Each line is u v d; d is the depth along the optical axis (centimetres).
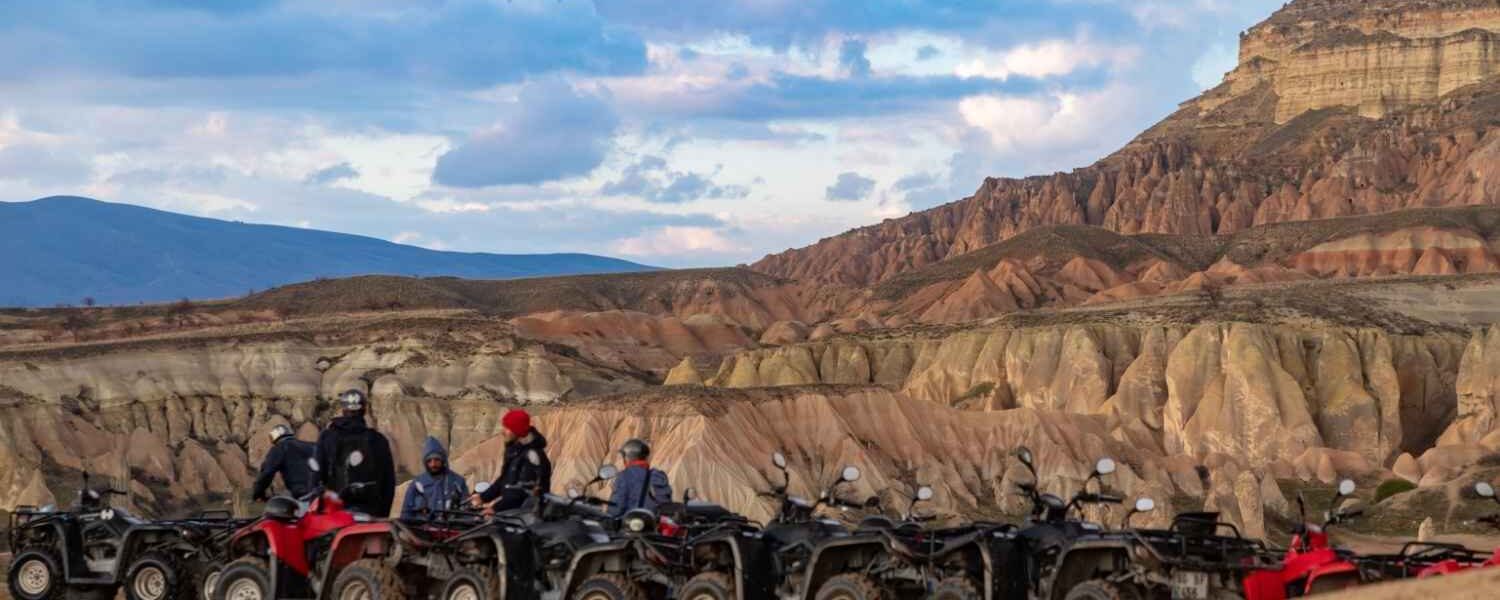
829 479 10206
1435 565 2353
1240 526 8294
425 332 18325
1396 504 9288
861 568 2400
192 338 17650
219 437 16550
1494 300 17488
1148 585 2311
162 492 14850
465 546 2427
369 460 2631
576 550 2409
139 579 2725
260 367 17438
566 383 17988
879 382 18588
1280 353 15188
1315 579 2281
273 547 2506
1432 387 15488
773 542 2434
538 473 2652
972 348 17412
